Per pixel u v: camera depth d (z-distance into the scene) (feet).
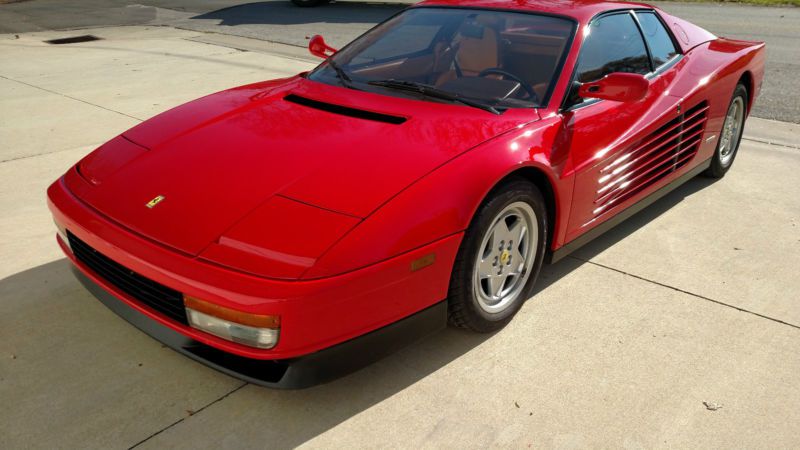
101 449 6.81
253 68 26.14
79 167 8.84
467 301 8.10
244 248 6.63
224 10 47.73
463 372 8.19
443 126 8.43
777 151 16.81
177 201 7.36
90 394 7.61
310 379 6.89
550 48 9.95
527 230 9.00
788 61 27.76
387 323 7.18
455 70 9.95
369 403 7.62
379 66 10.43
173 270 6.64
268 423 7.25
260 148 8.10
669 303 9.85
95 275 7.90
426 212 7.18
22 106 20.49
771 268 10.96
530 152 8.39
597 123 9.71
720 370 8.34
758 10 45.50
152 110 19.92
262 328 6.41
